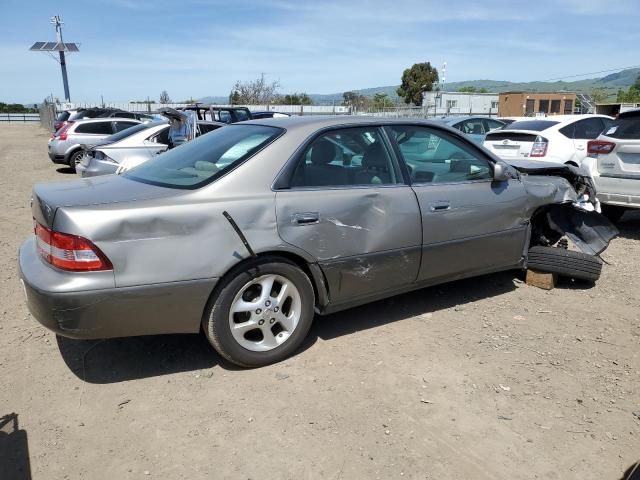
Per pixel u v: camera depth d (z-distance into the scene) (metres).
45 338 3.96
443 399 3.19
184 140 8.89
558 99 38.50
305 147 3.59
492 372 3.49
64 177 13.17
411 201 3.91
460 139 4.38
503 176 4.38
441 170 4.23
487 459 2.69
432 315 4.38
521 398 3.20
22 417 3.01
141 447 2.77
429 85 50.28
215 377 3.42
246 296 3.41
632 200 6.87
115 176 3.94
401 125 4.09
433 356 3.69
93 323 3.00
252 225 3.27
